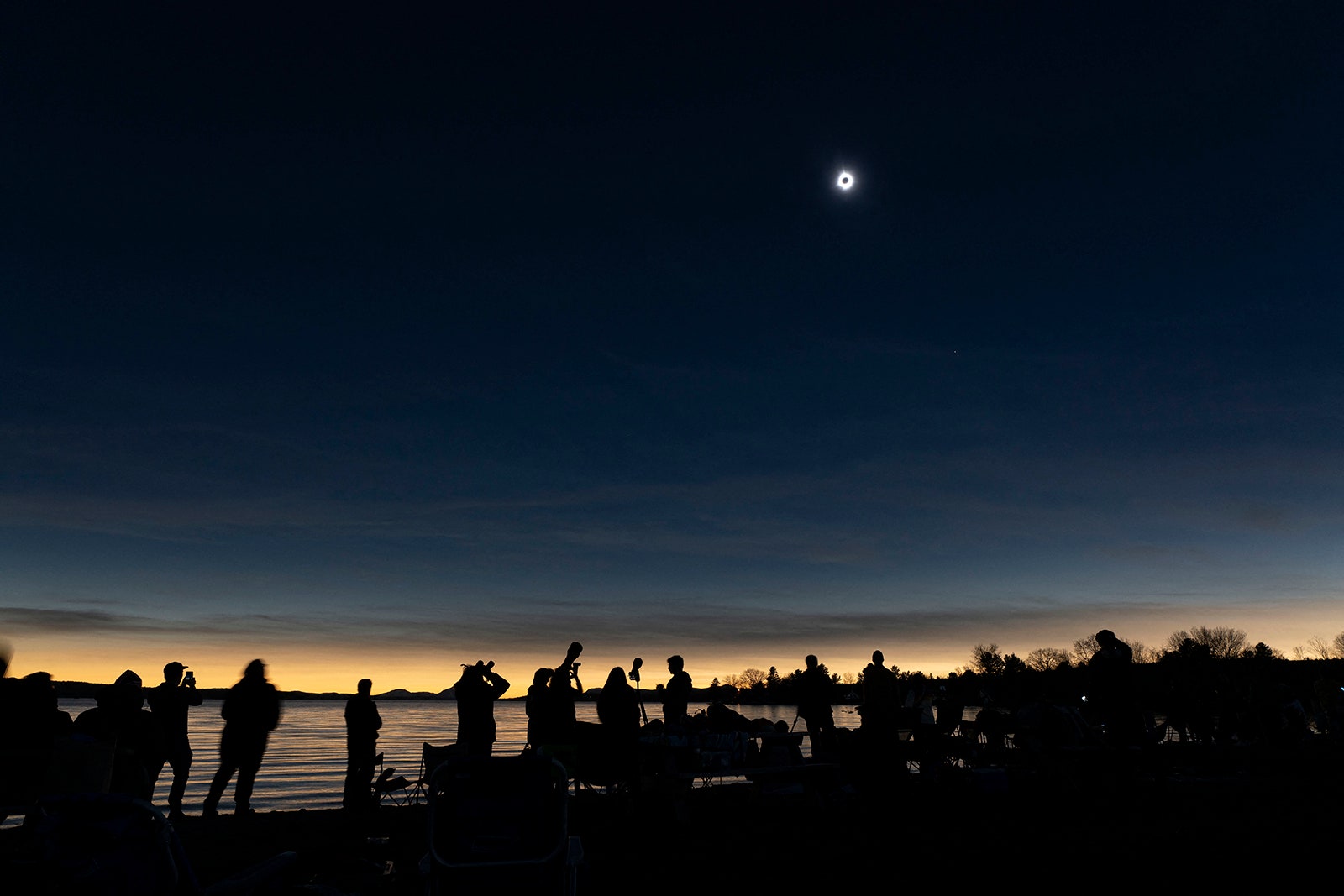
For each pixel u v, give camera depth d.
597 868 6.32
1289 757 15.78
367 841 7.87
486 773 4.64
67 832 3.56
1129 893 5.31
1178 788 11.50
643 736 10.46
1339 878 5.66
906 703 12.91
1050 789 11.34
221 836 8.30
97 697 9.12
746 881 5.85
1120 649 10.63
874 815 9.38
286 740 129.75
